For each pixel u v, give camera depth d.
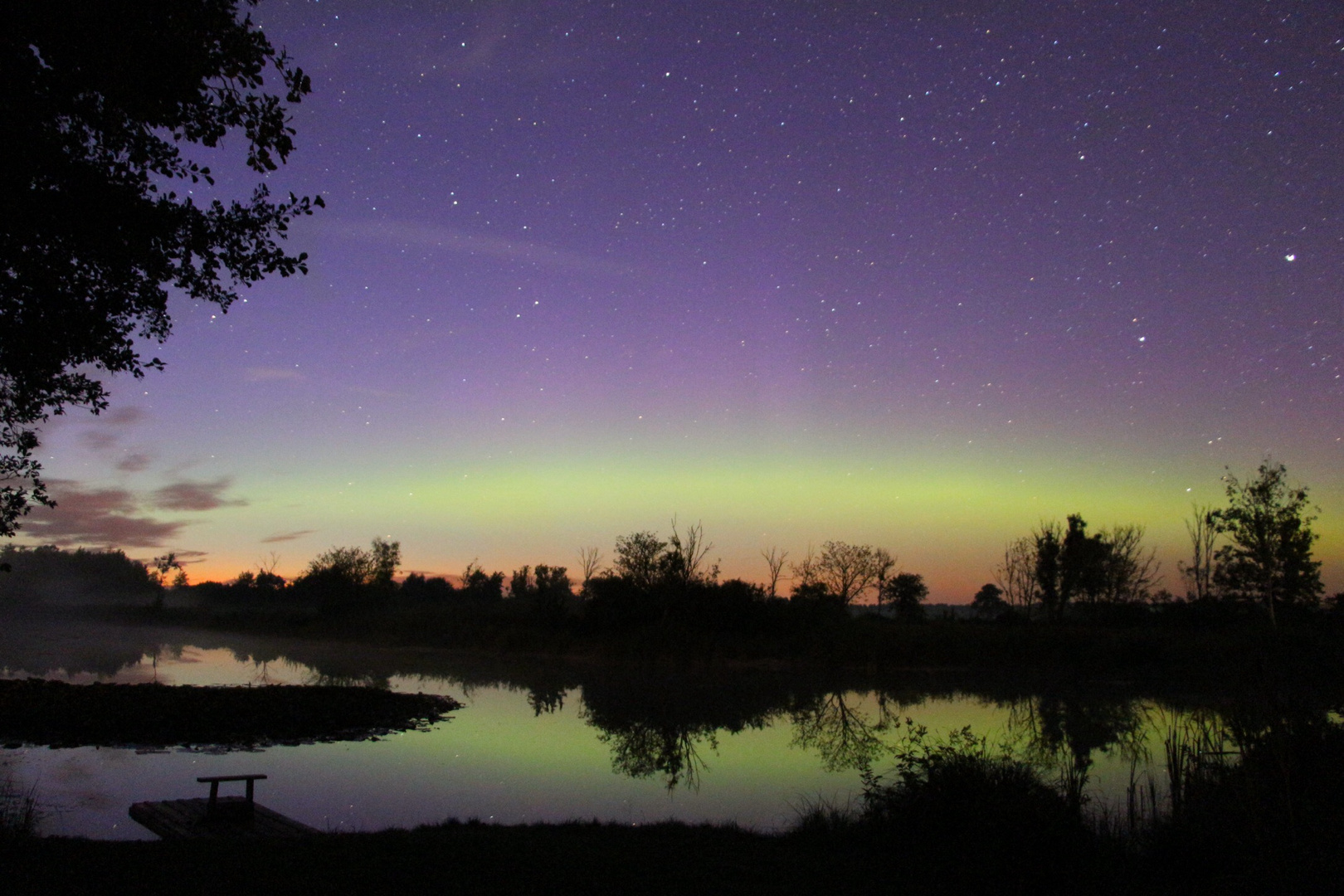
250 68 8.03
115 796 14.56
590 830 10.05
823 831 9.68
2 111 6.85
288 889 6.77
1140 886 7.52
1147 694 31.66
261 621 65.94
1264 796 9.44
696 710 27.34
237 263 8.48
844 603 51.03
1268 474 44.62
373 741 21.20
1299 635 24.09
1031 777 9.61
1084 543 50.34
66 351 8.27
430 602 75.19
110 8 7.09
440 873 7.41
